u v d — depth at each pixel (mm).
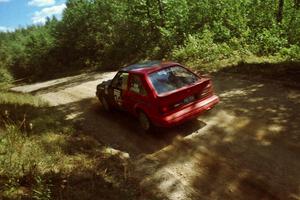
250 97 8992
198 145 6891
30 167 5934
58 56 41812
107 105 10500
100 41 33688
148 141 7691
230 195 5059
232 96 9414
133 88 8062
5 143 6895
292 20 18641
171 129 8023
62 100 14492
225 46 16031
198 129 7660
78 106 12484
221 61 14617
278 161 5625
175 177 5879
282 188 4930
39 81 34469
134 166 6582
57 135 8289
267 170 5449
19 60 53750
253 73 11352
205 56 16422
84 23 36469
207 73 13258
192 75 7789
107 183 5695
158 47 23203
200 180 5625
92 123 9836
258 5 20312
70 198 5109
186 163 6293
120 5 30609
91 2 36094
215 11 21391
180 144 7156
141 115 8016
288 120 7062
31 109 11305
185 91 7219
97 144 7883
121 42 28641
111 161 6719
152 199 5293
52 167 6250
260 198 4828
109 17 33531
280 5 18766
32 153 6805
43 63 42562
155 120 7301
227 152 6320
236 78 11312
